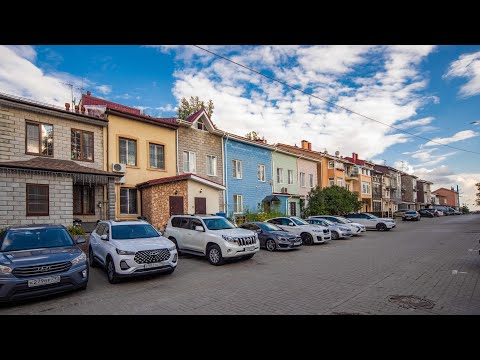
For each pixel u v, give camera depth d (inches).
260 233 518.0
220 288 270.2
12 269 223.3
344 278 300.5
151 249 297.9
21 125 479.8
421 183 3250.5
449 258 402.3
